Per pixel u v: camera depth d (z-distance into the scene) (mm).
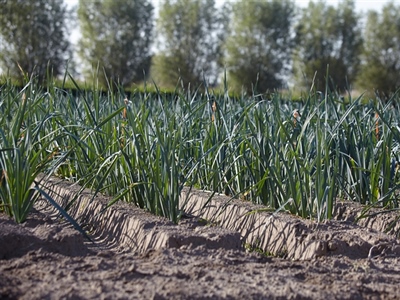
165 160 3486
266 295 2646
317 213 3553
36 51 15234
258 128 3967
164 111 4020
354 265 3150
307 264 3096
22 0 14953
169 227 3340
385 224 3770
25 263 2811
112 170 3916
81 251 3051
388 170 3934
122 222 3502
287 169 3613
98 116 4195
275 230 3518
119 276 2701
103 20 16812
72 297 2498
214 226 3475
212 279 2750
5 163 3279
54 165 3469
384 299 2787
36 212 3596
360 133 4117
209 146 4160
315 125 3896
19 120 3412
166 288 2605
